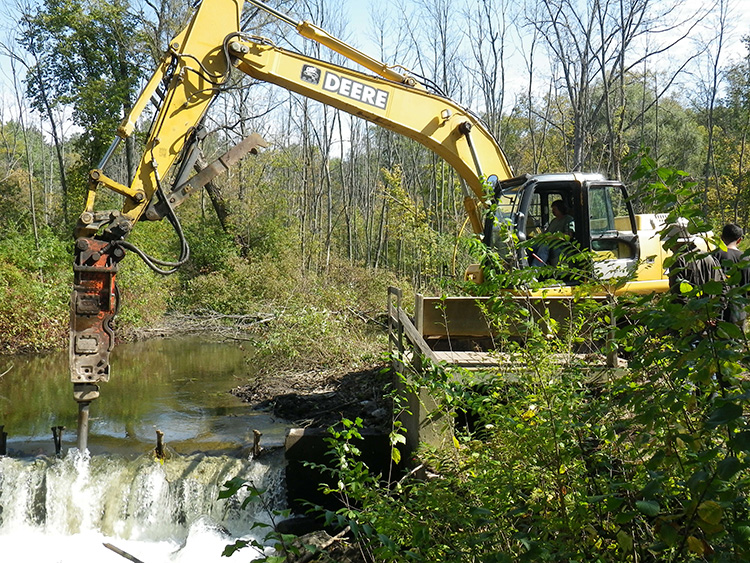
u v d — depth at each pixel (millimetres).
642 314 2736
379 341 13469
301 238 30141
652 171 2727
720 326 2436
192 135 8711
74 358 7703
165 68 8727
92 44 31344
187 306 24016
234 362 16188
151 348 18328
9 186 33844
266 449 9047
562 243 4000
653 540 3031
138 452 9305
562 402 3711
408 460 7371
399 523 3736
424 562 3207
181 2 28281
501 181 9969
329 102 9727
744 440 2223
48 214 33812
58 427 9508
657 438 3053
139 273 22109
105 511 8297
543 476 3596
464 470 4199
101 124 30641
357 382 11695
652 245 9461
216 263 28219
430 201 27969
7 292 18219
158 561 7551
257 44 9398
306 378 12727
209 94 8812
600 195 9328
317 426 9672
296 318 13789
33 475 8445
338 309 16562
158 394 12891
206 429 10367
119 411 11641
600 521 3207
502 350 5504
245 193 31094
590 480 3328
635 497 2969
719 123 34969
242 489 8086
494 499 3611
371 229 36438
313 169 33875
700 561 2699
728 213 23297
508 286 4266
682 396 2625
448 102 10102
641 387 3018
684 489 2803
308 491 8242
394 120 9891
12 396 12969
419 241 20703
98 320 7742
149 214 8352
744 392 2314
